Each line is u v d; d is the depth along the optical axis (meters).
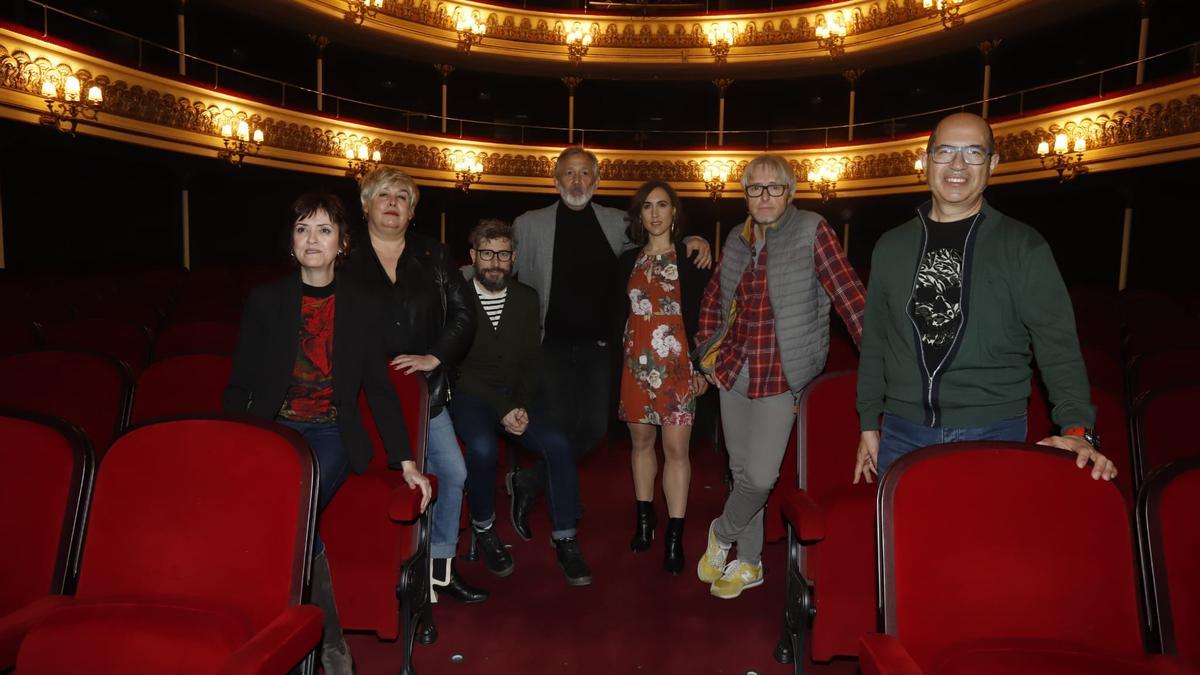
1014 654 1.61
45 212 12.77
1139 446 2.36
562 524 3.35
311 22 17.33
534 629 2.88
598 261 3.76
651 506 3.69
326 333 2.41
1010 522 1.71
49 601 1.75
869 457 2.28
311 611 1.68
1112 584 1.67
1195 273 12.72
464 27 19.36
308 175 16.88
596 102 22.61
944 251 1.97
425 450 2.69
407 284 2.90
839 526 2.44
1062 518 1.71
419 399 2.71
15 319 4.01
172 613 1.69
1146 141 12.53
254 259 17.05
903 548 1.70
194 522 1.81
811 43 19.38
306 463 1.82
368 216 2.91
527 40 20.31
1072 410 1.79
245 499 1.81
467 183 19.67
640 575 3.39
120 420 2.81
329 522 2.60
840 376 2.71
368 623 2.61
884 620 1.68
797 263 2.80
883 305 2.15
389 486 2.64
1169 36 14.91
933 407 1.99
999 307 1.90
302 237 2.28
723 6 20.94
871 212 19.53
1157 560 1.66
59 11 11.61
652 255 3.50
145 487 1.82
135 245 14.48
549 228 3.76
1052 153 14.05
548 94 22.55
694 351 3.23
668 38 20.39
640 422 3.51
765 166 2.78
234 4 16.14
